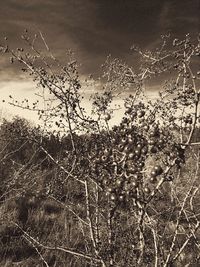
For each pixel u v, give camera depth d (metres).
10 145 9.55
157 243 4.25
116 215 4.29
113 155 3.49
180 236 5.93
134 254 4.18
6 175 8.96
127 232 4.40
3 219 7.81
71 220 7.18
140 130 3.32
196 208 5.29
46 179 7.50
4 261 6.52
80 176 4.22
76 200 5.65
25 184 7.66
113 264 4.12
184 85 3.66
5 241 7.23
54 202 8.99
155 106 3.70
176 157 3.18
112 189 3.21
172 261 4.07
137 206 3.87
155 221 4.52
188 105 3.62
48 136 4.61
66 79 4.31
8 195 8.71
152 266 4.38
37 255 6.79
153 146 3.16
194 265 5.57
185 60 3.67
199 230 5.78
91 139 4.17
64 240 6.79
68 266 6.22
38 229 7.42
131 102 4.14
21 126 4.71
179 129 3.59
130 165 3.19
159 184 3.28
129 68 4.31
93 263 4.36
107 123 4.08
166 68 4.01
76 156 4.23
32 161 9.55
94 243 4.22
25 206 8.71
